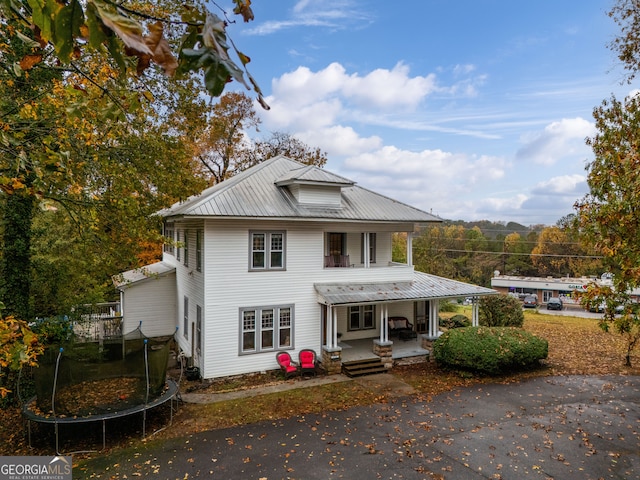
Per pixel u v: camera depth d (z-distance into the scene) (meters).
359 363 16.17
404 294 17.06
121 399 11.23
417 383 14.80
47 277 15.04
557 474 8.58
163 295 21.52
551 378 15.38
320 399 13.09
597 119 12.05
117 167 11.71
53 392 10.20
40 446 10.10
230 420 11.48
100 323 20.30
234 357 15.38
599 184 7.49
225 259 15.25
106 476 8.59
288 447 9.80
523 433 10.54
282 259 16.30
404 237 59.53
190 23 1.64
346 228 17.58
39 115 7.46
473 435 10.41
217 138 31.03
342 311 19.30
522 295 51.69
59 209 12.78
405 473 8.59
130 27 1.43
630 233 6.82
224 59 1.38
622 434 10.50
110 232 13.87
